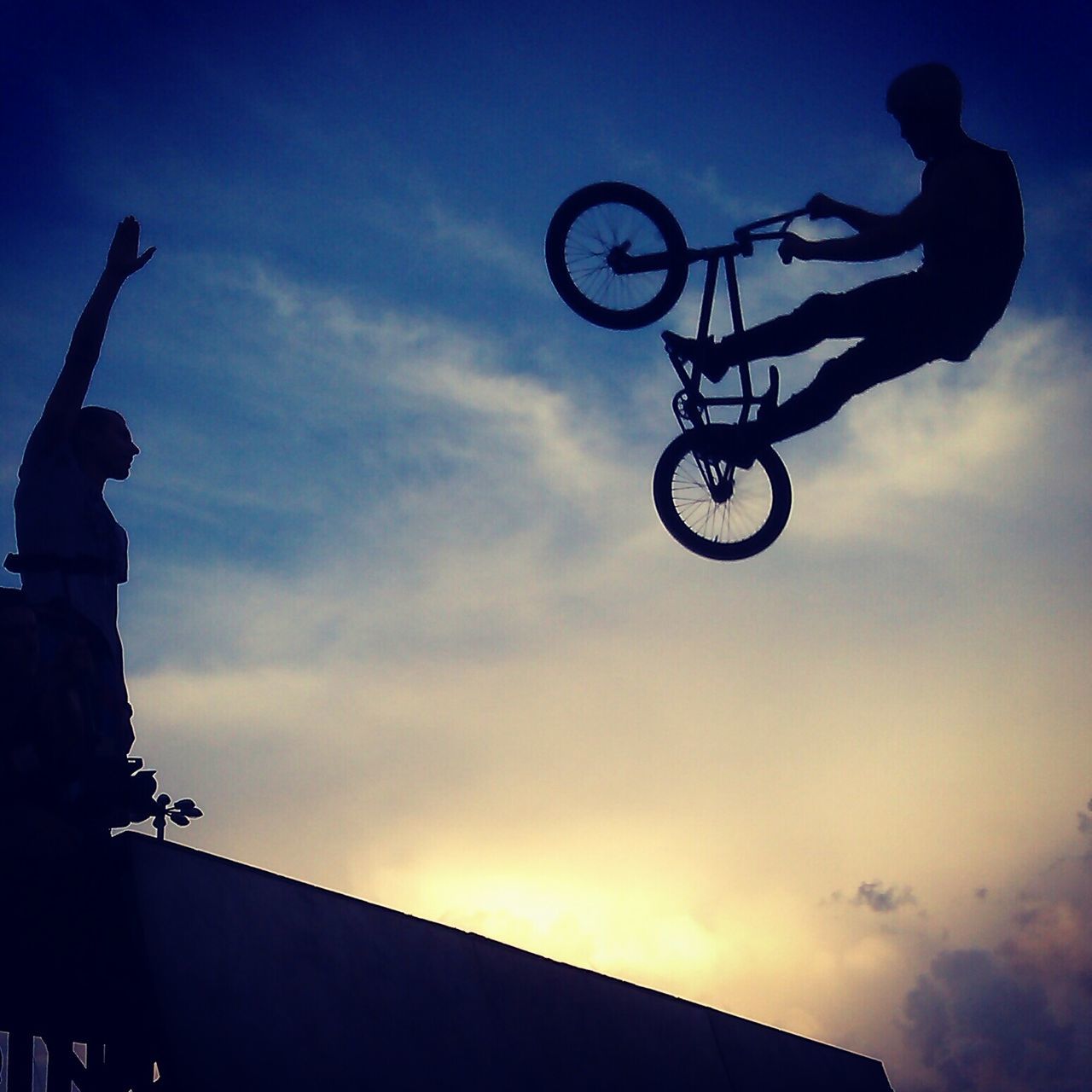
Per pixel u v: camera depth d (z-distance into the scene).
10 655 3.83
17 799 3.81
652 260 5.88
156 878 3.84
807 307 5.67
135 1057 3.83
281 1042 3.72
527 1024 4.66
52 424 4.64
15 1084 3.91
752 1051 5.67
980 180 5.37
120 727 4.57
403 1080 3.96
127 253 4.74
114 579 4.72
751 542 6.12
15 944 3.68
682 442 5.98
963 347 5.50
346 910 4.34
